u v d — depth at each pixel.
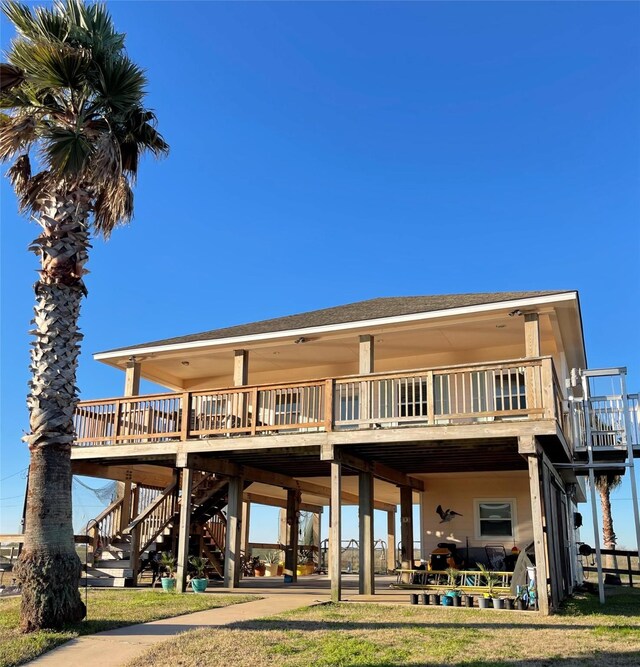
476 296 14.82
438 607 10.55
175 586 12.91
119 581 13.66
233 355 17.27
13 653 6.62
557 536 12.80
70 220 8.98
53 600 7.89
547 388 10.30
